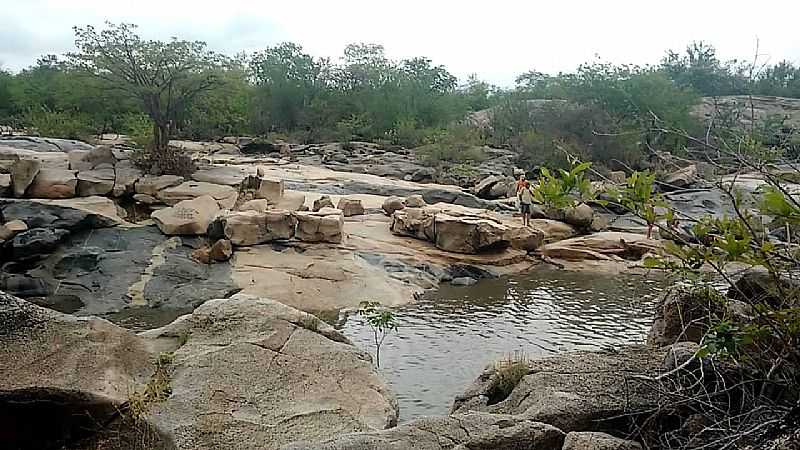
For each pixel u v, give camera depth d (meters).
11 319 6.06
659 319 7.54
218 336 7.66
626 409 5.38
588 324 13.38
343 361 7.60
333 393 7.09
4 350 5.83
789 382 3.69
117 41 22.64
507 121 46.00
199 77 23.23
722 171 3.56
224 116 48.84
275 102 59.50
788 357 4.03
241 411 6.50
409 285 16.06
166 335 7.66
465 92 79.81
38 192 17.58
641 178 3.39
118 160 20.30
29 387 5.57
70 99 36.53
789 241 3.20
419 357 11.16
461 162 37.78
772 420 3.54
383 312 12.11
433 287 16.47
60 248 15.30
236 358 7.19
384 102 57.97
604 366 6.31
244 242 16.28
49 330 6.21
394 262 17.03
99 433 5.88
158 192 18.44
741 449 3.60
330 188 26.45
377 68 62.16
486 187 27.77
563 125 36.91
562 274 18.17
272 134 54.16
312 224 16.98
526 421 4.99
